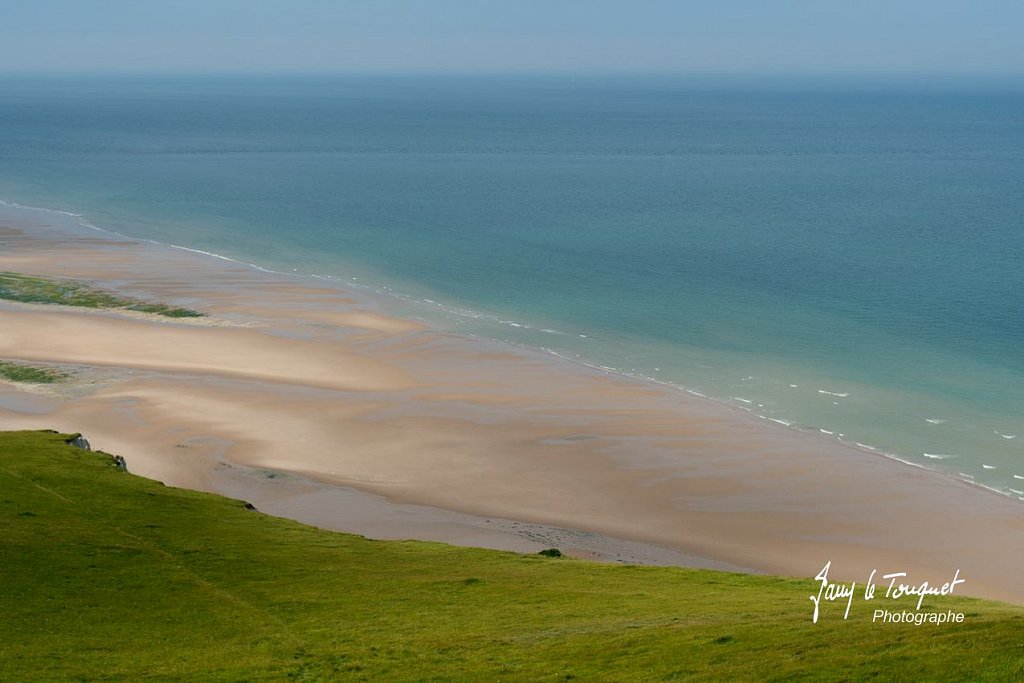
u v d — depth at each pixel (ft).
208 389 264.72
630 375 280.92
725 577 138.21
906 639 93.81
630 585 133.28
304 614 121.39
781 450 225.35
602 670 99.09
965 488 205.05
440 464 217.36
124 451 221.87
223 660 107.34
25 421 238.68
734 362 293.84
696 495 202.18
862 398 261.44
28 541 135.03
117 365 283.79
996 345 310.24
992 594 163.22
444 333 321.11
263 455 221.25
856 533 185.78
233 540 146.72
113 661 106.63
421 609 122.62
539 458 221.05
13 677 101.14
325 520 188.44
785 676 90.17
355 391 265.54
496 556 148.36
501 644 109.09
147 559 135.03
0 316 330.95
